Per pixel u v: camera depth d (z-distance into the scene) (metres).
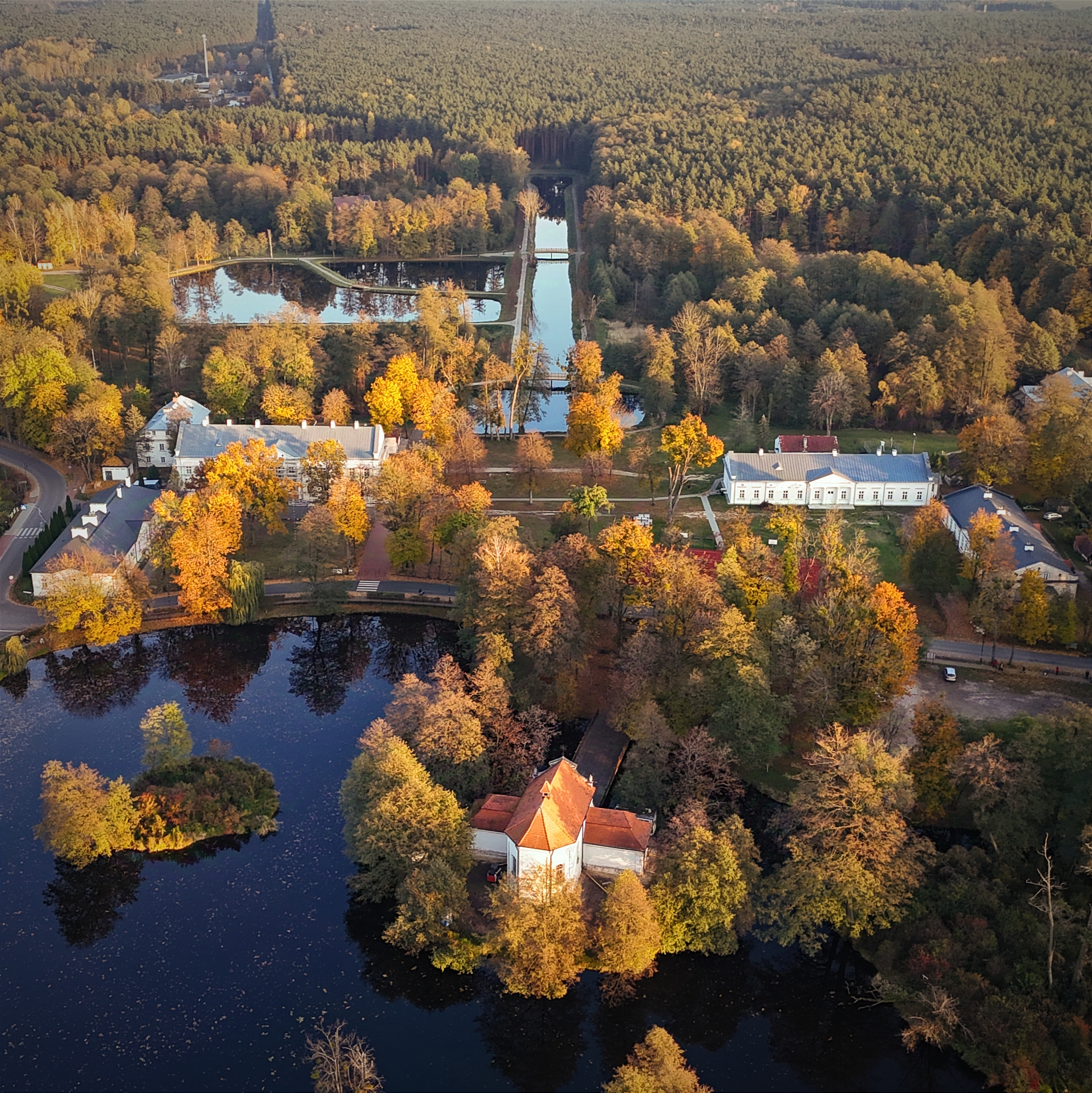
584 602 187.12
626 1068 111.94
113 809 150.00
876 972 135.38
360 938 139.25
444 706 154.38
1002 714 172.88
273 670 196.25
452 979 133.88
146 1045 124.69
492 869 145.75
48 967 134.62
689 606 174.00
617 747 170.00
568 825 137.75
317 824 157.50
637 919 128.38
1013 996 121.81
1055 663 188.25
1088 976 124.75
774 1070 123.75
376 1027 127.75
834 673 163.12
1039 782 141.25
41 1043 124.69
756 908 135.12
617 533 191.38
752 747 157.50
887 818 132.75
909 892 135.38
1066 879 136.75
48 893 145.75
